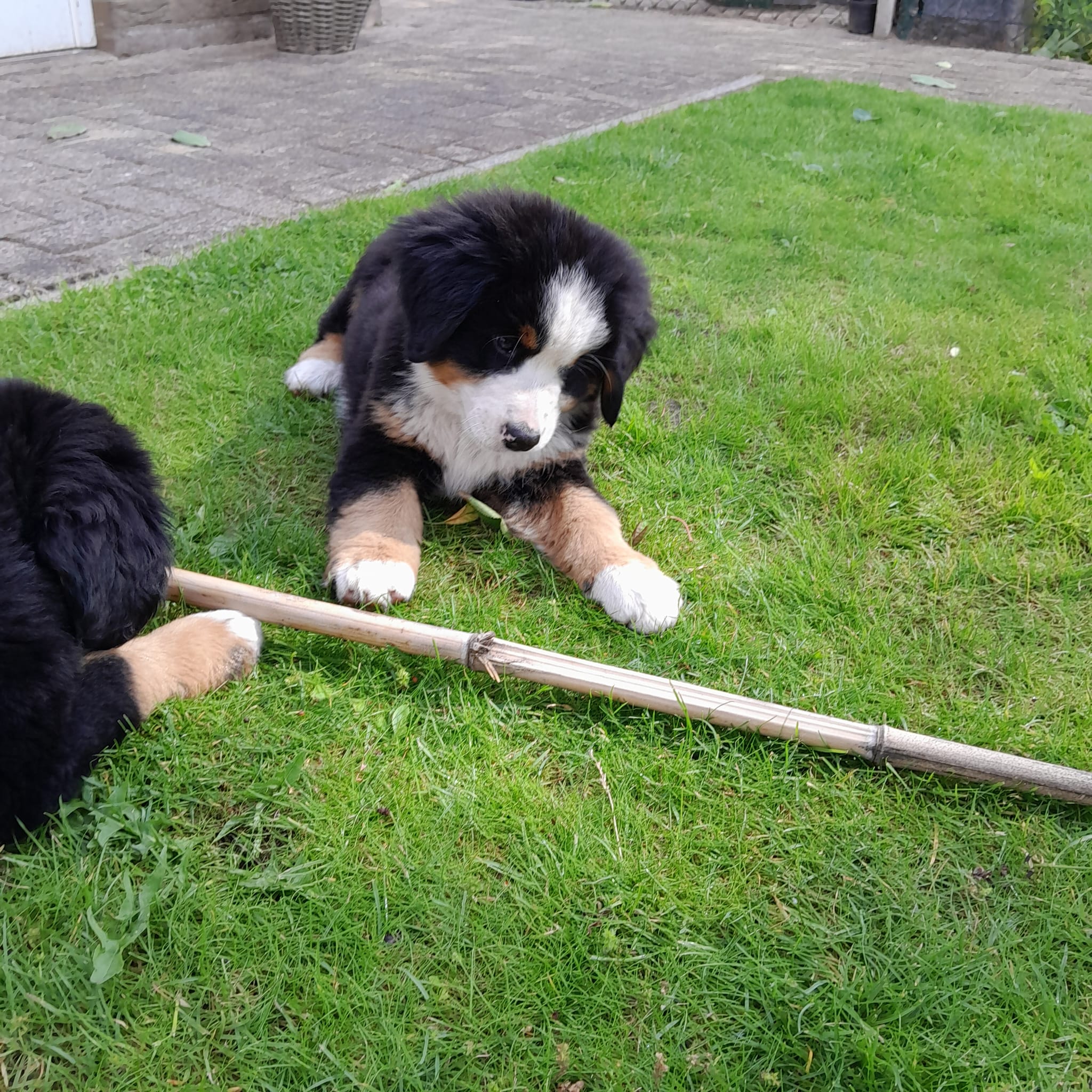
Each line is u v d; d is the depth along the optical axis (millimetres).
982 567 830
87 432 634
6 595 553
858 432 1016
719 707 653
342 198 1503
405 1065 483
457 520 856
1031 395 1057
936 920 566
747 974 531
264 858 571
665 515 879
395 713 647
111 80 2186
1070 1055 510
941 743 635
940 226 1558
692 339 1161
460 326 783
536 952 533
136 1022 493
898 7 3455
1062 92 2721
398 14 3473
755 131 1969
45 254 1242
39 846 553
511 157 1767
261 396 993
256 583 756
